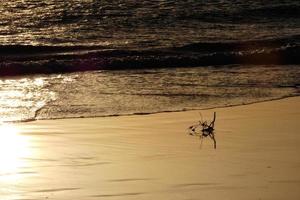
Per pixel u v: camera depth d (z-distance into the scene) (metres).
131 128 16.58
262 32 38.94
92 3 45.91
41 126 16.72
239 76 25.14
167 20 41.12
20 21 40.19
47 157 13.51
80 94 21.25
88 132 16.11
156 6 44.97
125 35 37.16
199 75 25.50
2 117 17.62
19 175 12.02
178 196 10.61
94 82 23.86
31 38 36.25
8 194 10.84
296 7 45.44
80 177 11.88
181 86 22.70
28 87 22.89
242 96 21.03
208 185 11.20
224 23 41.34
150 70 27.36
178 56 30.67
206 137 15.48
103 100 20.19
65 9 43.69
